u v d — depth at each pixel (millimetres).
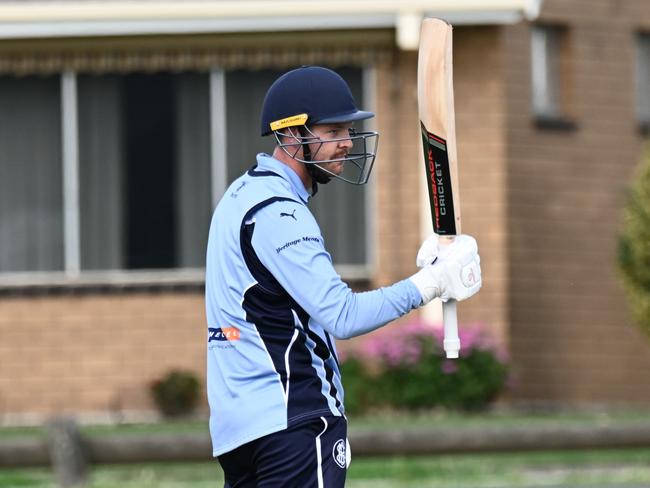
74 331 53219
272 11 51562
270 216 17250
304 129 17719
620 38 62312
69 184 53688
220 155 53594
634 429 37594
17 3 51688
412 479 38312
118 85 53531
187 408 52344
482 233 53438
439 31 17547
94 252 53719
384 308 17109
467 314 53312
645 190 51281
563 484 37219
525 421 43594
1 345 53312
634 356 62281
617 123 62125
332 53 53094
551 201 60188
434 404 50656
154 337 53250
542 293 60031
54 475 36219
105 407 53000
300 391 17234
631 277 51562
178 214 53688
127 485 37125
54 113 53688
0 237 53812
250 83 53562
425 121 17625
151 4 51594
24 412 53062
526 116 59469
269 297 17250
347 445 17500
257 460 17344
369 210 53594
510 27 59062
